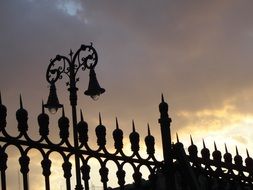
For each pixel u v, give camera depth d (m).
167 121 6.47
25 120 4.89
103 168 5.46
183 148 6.42
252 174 7.47
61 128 5.21
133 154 5.80
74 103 6.94
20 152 4.81
